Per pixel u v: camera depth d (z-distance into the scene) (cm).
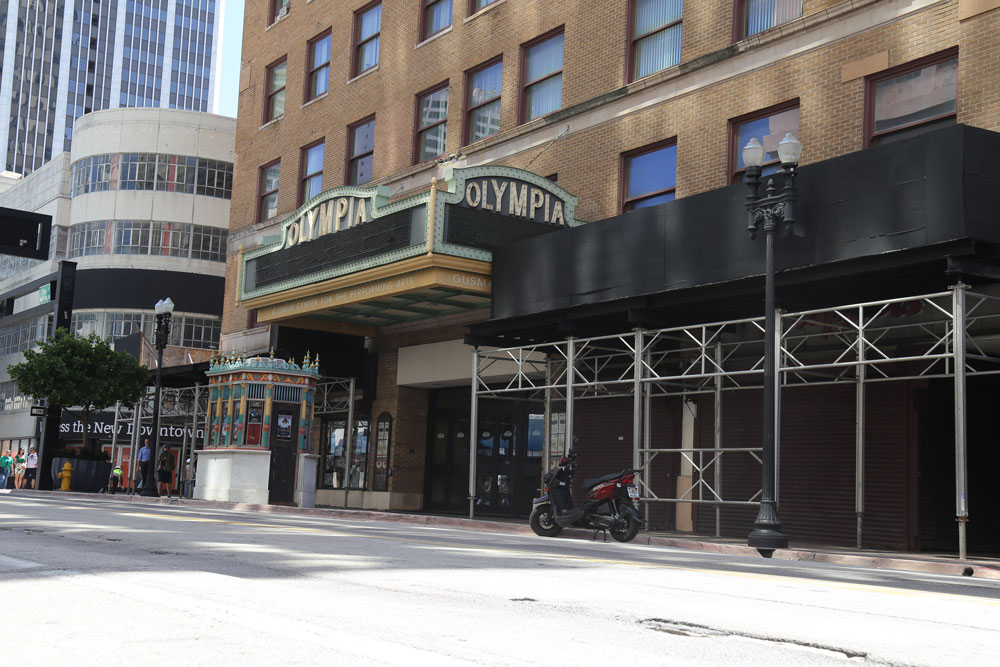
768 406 1599
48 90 14775
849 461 1859
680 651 570
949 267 1442
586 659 534
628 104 2395
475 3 2902
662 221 1884
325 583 829
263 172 3731
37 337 5503
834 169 1625
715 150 2192
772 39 2103
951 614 772
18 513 1750
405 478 2948
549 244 2114
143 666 480
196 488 2825
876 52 1925
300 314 2769
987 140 1477
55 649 521
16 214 3306
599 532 1906
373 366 3042
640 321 1906
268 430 2714
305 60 3547
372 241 2402
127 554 1023
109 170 5419
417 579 878
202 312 5306
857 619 725
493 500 2741
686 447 2144
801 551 1549
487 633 606
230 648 527
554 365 2448
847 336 1856
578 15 2553
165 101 15762
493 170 2295
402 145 3039
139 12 15688
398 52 3116
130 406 3703
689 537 1858
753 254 1720
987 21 1752
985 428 1842
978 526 1811
